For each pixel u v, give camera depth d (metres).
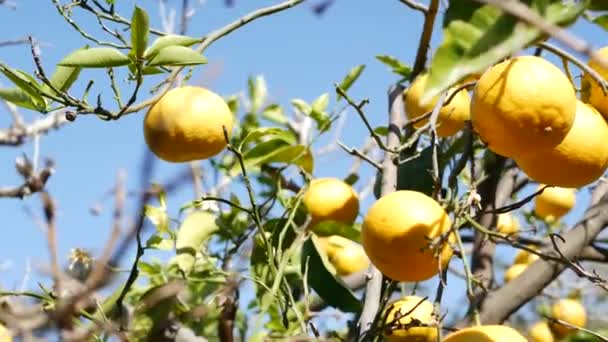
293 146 1.49
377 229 1.12
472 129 1.16
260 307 1.39
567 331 1.68
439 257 1.08
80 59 1.17
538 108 1.06
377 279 1.29
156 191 0.86
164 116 1.20
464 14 0.97
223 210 1.52
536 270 1.43
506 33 0.95
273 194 1.47
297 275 1.41
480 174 1.47
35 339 0.97
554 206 1.78
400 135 1.41
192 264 1.40
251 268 1.39
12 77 1.21
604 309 1.97
